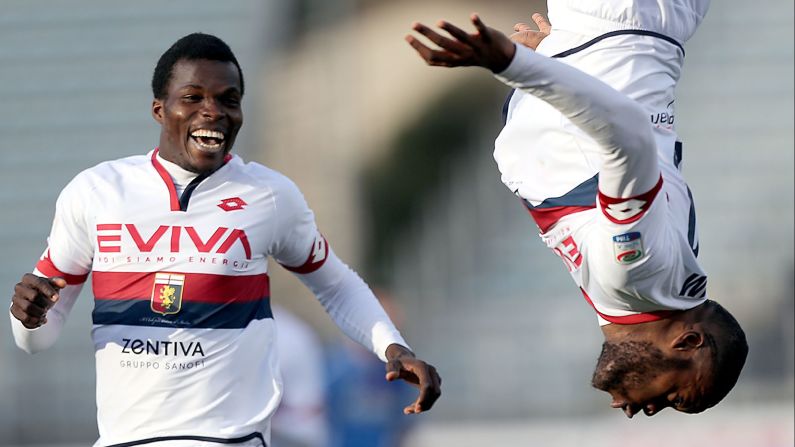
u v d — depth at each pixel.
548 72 14.41
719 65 50.03
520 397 41.09
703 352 16.34
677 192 16.66
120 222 17.53
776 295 40.91
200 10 54.41
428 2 58.34
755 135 47.84
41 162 49.78
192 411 17.44
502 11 59.97
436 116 56.06
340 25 55.06
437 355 42.66
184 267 17.45
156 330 17.42
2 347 40.84
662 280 15.88
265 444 18.02
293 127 52.84
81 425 39.81
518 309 43.78
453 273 46.59
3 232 47.62
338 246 50.88
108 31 53.59
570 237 16.73
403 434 35.00
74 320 41.97
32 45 53.16
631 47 17.42
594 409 40.41
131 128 50.78
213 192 17.80
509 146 17.52
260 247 17.92
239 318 17.70
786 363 39.22
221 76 17.41
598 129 14.69
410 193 54.47
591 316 42.72
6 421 39.78
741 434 35.66
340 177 52.22
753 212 44.94
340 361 34.34
